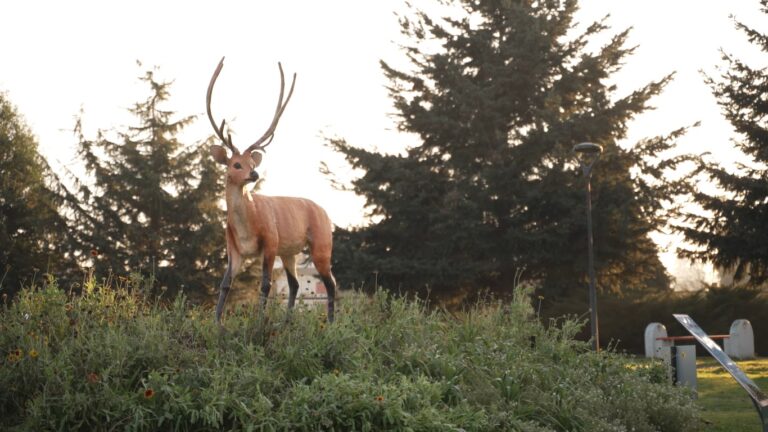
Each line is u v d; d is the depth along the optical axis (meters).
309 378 7.07
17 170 33.84
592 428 7.32
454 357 8.16
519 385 7.81
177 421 6.09
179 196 29.30
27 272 29.41
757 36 26.06
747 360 20.06
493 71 26.95
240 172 8.41
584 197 25.09
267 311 7.98
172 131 29.92
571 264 26.30
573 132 25.80
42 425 6.07
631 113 26.06
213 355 7.03
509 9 26.95
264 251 8.67
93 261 26.91
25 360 6.55
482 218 26.02
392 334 8.38
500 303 10.02
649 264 27.05
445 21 28.53
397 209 26.95
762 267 26.16
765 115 26.34
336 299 10.23
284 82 8.84
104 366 6.61
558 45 27.64
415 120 27.56
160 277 27.55
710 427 9.04
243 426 6.10
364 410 6.43
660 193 25.12
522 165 25.97
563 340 9.41
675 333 24.55
